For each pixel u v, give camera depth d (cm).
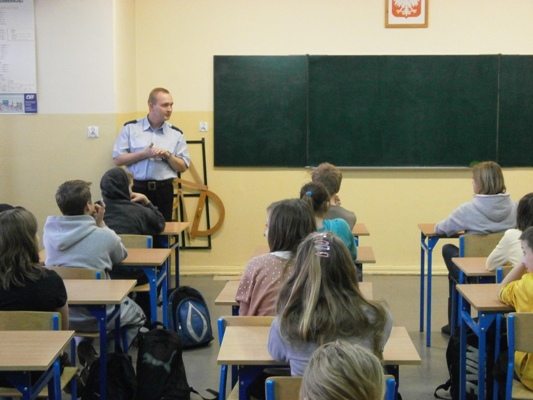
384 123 695
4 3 619
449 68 687
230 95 697
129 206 507
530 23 684
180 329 488
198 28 695
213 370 450
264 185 708
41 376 271
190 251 720
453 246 517
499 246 392
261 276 306
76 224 403
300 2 689
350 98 693
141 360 378
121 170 511
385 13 686
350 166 700
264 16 692
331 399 130
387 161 698
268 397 222
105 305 350
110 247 408
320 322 232
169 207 622
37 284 308
